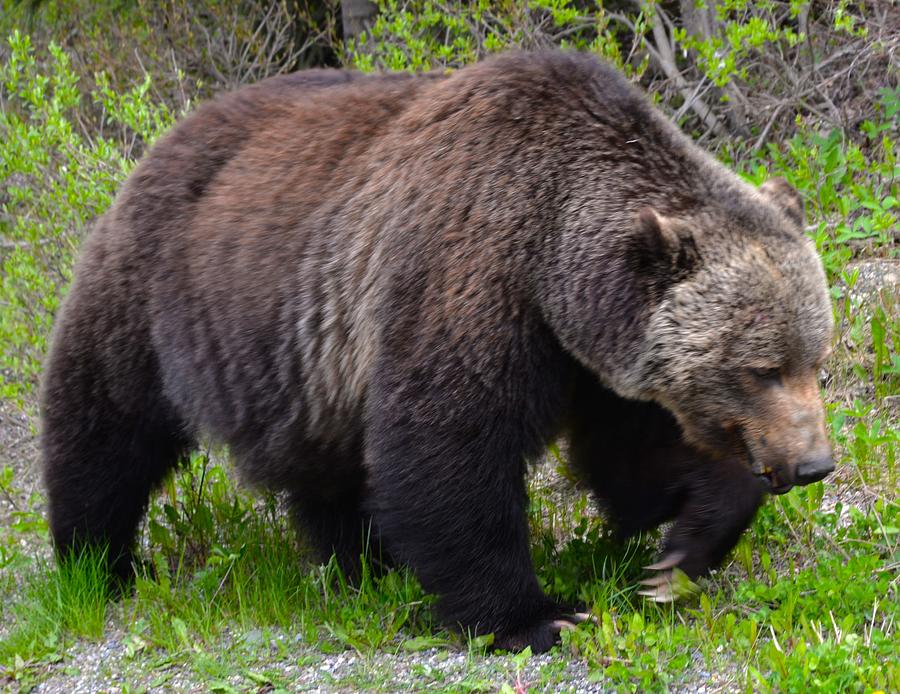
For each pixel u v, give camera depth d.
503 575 8.66
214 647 9.29
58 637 9.83
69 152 15.01
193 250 10.03
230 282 9.76
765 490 8.47
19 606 10.49
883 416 11.62
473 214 8.53
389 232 8.88
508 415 8.45
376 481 8.79
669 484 9.18
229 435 10.04
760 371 7.96
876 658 7.80
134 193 10.56
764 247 8.10
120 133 19.22
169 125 15.91
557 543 10.66
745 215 8.30
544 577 9.71
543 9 16.75
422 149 9.02
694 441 8.45
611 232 8.34
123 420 10.64
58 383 10.71
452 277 8.43
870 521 9.70
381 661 8.74
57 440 10.77
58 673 9.25
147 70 20.05
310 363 9.41
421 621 9.36
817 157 14.73
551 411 8.73
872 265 13.17
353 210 9.29
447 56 16.00
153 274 10.24
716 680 7.88
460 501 8.48
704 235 8.15
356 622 9.38
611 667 7.92
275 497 11.62
